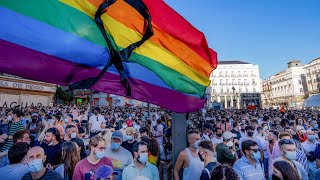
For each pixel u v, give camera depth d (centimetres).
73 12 167
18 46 138
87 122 1162
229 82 8969
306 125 926
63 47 159
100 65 181
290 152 334
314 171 441
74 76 167
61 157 352
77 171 295
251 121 889
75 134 492
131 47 199
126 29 207
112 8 199
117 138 367
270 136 516
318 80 7175
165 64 261
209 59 329
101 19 186
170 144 586
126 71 227
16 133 388
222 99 8900
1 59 132
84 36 171
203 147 296
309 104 1636
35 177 248
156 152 448
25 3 142
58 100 5031
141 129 573
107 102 4816
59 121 758
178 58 280
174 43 277
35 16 146
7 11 134
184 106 288
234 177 197
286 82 9000
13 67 136
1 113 1560
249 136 567
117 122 1205
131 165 312
